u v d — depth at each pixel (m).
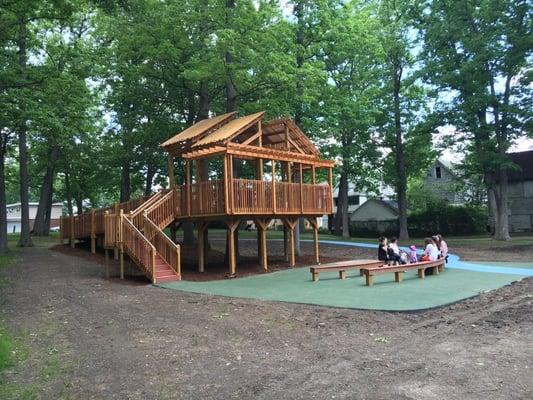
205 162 20.06
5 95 16.88
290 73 20.69
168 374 6.31
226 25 20.55
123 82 25.81
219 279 15.95
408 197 52.44
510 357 6.54
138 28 21.83
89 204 56.09
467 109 29.69
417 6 32.91
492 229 37.91
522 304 10.31
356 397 5.25
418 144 34.78
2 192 23.11
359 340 7.69
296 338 7.94
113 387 5.91
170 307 10.88
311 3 23.89
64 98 18.70
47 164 32.84
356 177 39.41
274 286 13.93
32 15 17.00
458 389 5.39
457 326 8.52
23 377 6.38
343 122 28.42
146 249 15.24
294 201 19.67
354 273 16.89
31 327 9.27
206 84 23.78
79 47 21.05
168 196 17.91
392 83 34.91
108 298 12.27
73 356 7.29
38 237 33.47
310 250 26.86
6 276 16.20
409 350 7.03
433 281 14.09
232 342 7.80
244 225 46.88
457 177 39.03
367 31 27.91
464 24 29.94
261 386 5.72
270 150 18.34
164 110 27.70
